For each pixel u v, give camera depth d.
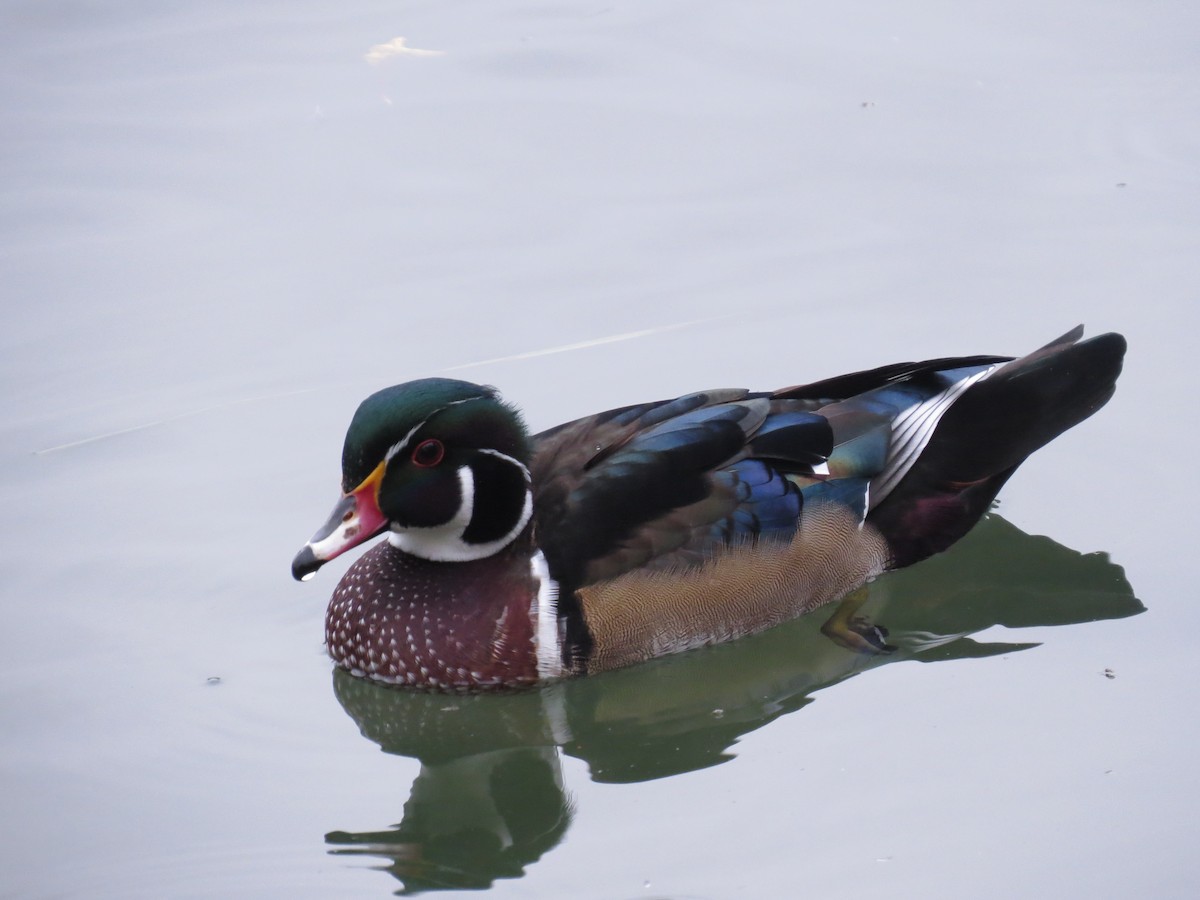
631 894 9.01
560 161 16.92
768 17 19.22
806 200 16.20
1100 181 16.14
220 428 13.98
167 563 12.57
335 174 16.89
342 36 19.39
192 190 16.73
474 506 11.05
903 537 12.10
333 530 10.86
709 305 15.05
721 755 10.41
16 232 16.16
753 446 11.44
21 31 19.56
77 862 9.56
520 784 10.48
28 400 14.31
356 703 11.42
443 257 15.78
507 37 19.12
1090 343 12.55
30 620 11.92
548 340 14.70
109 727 10.84
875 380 12.12
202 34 19.55
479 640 11.15
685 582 11.13
